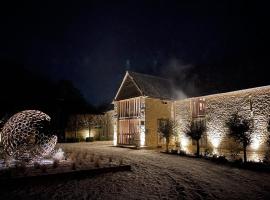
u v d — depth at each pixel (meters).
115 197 7.59
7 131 11.63
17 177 8.97
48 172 10.03
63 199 7.38
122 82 27.38
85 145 27.70
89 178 10.20
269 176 10.67
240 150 18.50
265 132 17.20
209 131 21.00
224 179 10.09
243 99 18.81
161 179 10.06
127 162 14.43
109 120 38.47
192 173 11.30
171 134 21.91
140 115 24.53
